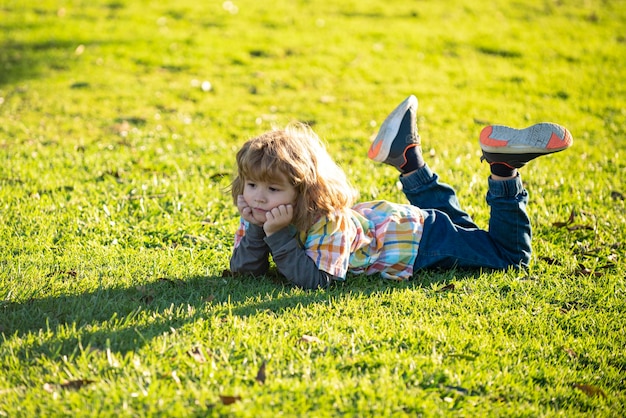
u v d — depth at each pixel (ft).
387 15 45.42
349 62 36.55
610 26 44.88
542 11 47.57
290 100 30.78
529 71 36.35
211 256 14.80
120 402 9.31
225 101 30.30
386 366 10.35
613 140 26.63
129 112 28.19
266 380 9.84
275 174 12.26
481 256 14.15
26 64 34.47
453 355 10.88
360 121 28.30
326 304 12.51
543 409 9.93
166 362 10.25
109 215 16.85
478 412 9.66
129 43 38.14
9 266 13.67
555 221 17.37
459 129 27.71
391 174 20.97
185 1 46.83
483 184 20.24
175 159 22.11
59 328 11.17
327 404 9.42
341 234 12.98
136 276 13.55
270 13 44.73
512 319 12.28
